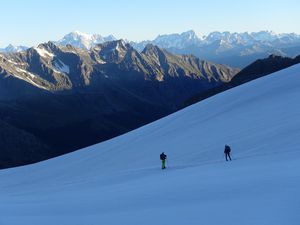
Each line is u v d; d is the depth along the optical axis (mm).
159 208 18234
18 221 18562
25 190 43125
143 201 20484
